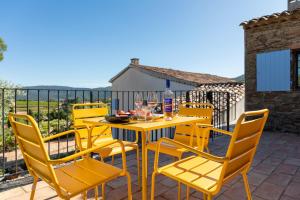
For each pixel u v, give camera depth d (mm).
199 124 2432
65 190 1516
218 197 2449
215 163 1993
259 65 7191
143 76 12562
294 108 6594
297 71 6711
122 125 1985
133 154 4027
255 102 7355
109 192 2553
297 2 7371
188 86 10930
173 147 2461
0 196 2436
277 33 6863
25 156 1680
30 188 2635
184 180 1647
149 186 2717
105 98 4090
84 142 2729
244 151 1589
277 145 4902
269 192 2576
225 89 10938
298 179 2955
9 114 1632
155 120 2266
